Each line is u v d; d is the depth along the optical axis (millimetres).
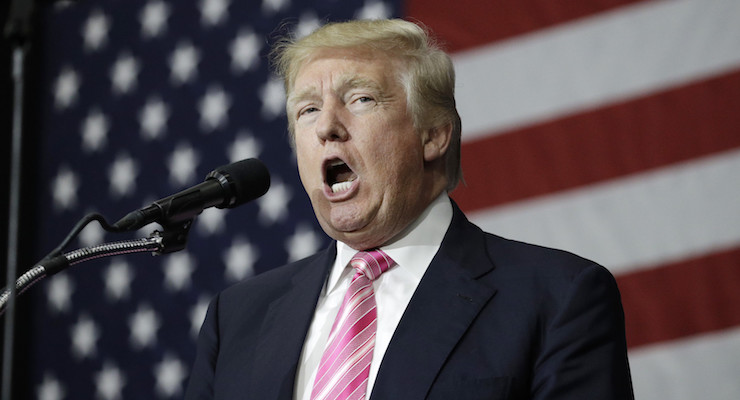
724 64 10672
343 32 5656
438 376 4699
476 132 11703
